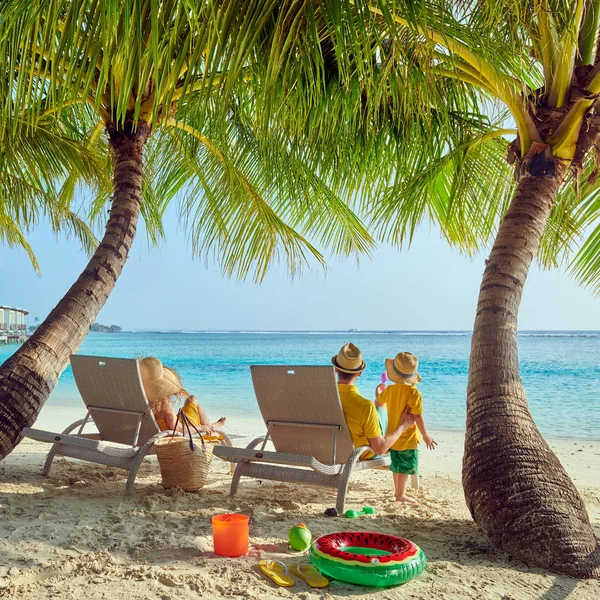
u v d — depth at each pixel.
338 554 2.81
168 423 4.79
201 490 4.50
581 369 29.58
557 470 3.41
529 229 4.05
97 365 4.64
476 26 3.85
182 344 75.81
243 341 86.06
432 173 5.18
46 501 4.04
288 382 4.21
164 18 3.41
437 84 4.89
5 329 62.25
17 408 4.73
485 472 3.44
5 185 6.72
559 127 4.16
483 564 3.09
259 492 4.55
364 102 5.48
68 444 4.73
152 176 7.61
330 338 101.75
